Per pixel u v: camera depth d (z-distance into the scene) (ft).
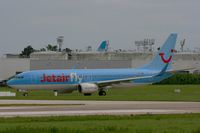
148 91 606.55
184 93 549.13
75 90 529.04
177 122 196.65
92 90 510.17
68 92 532.32
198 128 169.27
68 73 518.37
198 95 490.49
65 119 216.33
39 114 251.39
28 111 272.10
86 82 524.11
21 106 314.96
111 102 363.76
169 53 563.89
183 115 236.63
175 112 265.13
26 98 427.33
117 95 506.48
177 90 584.40
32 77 505.66
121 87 547.49
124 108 296.51
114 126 175.52
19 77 504.43
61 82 514.27
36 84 506.89
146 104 336.90
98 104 336.49
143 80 553.23
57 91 524.93
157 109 289.33
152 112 265.34
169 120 208.03
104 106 314.35
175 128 172.35
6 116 239.09
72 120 213.25
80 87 512.63
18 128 168.25
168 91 602.44
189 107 306.96
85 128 172.04
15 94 506.89
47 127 173.37
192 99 404.57
